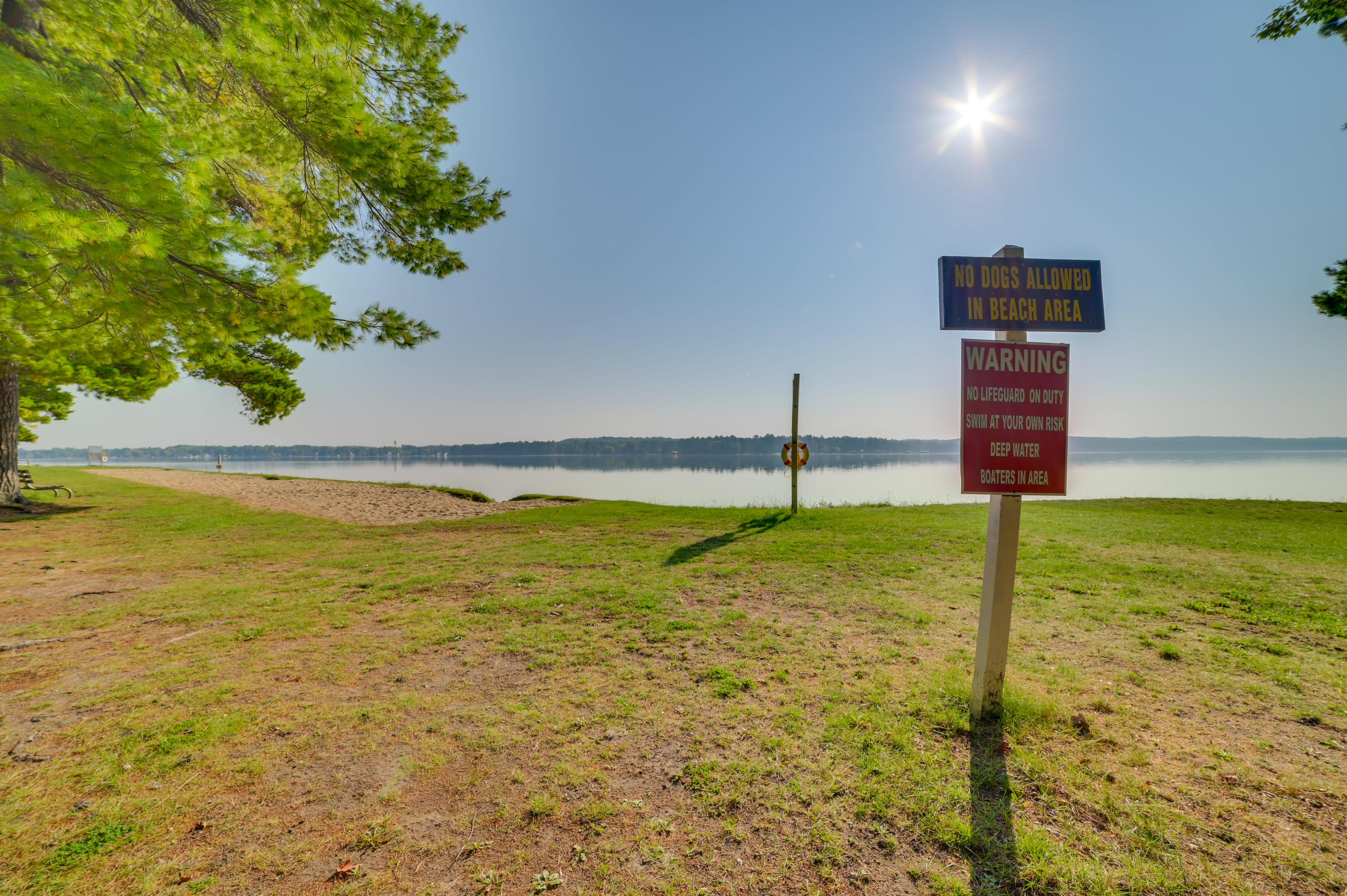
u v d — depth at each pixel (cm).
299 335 768
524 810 264
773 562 834
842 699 377
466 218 1058
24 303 564
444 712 368
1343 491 3625
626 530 1218
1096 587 655
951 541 989
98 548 1017
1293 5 1234
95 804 266
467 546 1038
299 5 706
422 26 893
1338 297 1311
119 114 522
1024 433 337
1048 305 348
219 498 1958
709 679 418
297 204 876
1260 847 227
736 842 241
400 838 245
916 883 215
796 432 1436
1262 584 663
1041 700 347
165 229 555
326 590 703
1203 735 321
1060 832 240
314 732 340
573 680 420
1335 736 319
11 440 1501
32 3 637
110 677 425
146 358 829
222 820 256
